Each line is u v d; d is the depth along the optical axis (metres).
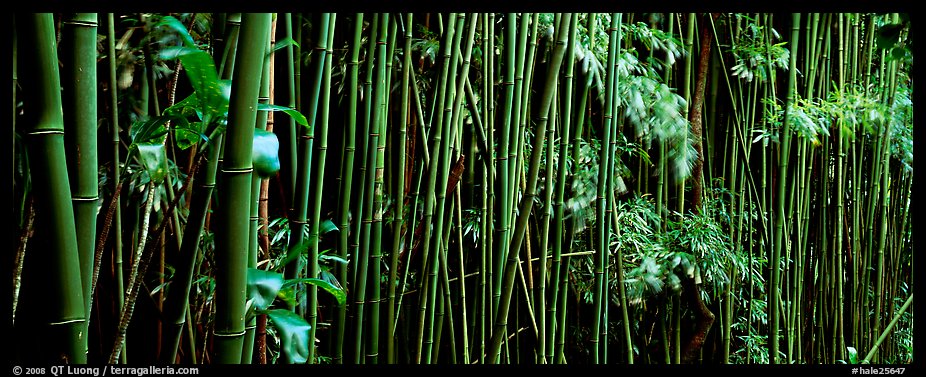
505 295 1.56
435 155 1.57
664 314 2.35
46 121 0.70
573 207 2.00
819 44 2.51
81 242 0.78
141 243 0.88
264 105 0.83
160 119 0.80
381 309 1.76
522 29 1.55
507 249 1.63
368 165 1.52
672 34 2.36
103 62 1.35
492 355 1.60
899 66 2.71
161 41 1.16
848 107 2.40
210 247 1.49
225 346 0.81
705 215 2.27
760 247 2.56
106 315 1.43
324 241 1.84
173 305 0.88
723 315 2.41
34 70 0.69
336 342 1.55
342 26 1.95
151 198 0.89
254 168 0.80
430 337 1.65
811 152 2.63
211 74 0.76
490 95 1.67
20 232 1.00
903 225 3.12
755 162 2.69
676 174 2.26
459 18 1.54
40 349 0.74
